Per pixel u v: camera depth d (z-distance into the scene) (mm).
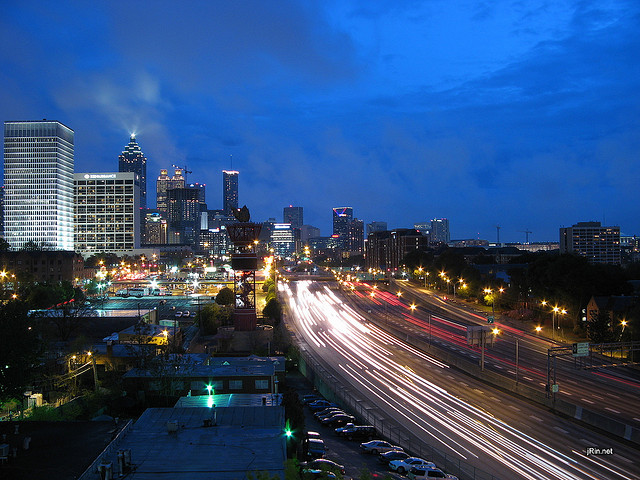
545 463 49906
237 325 113875
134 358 82000
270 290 184250
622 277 132875
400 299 199250
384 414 65688
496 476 46562
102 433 40188
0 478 32312
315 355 103875
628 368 89250
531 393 72625
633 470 48219
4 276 152000
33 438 39156
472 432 58906
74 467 34094
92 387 73438
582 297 126562
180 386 70375
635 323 99500
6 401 48688
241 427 42125
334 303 188000
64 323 109625
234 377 72000
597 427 60531
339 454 52500
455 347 109688
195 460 35625
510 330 131000
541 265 150375
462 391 76875
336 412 66500
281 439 39594
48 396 66562
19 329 47500
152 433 40750
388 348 111312
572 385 77812
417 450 52594
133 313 133750
